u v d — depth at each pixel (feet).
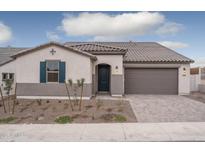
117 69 57.52
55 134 25.34
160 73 65.77
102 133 25.59
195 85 76.54
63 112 36.99
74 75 50.75
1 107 41.68
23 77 51.06
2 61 64.64
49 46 50.78
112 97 54.90
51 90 50.83
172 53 73.72
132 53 73.56
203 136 24.39
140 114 36.01
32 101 47.80
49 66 51.16
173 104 45.80
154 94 65.31
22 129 27.48
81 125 29.27
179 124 29.45
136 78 65.82
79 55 50.80
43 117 33.78
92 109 39.34
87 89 50.72
